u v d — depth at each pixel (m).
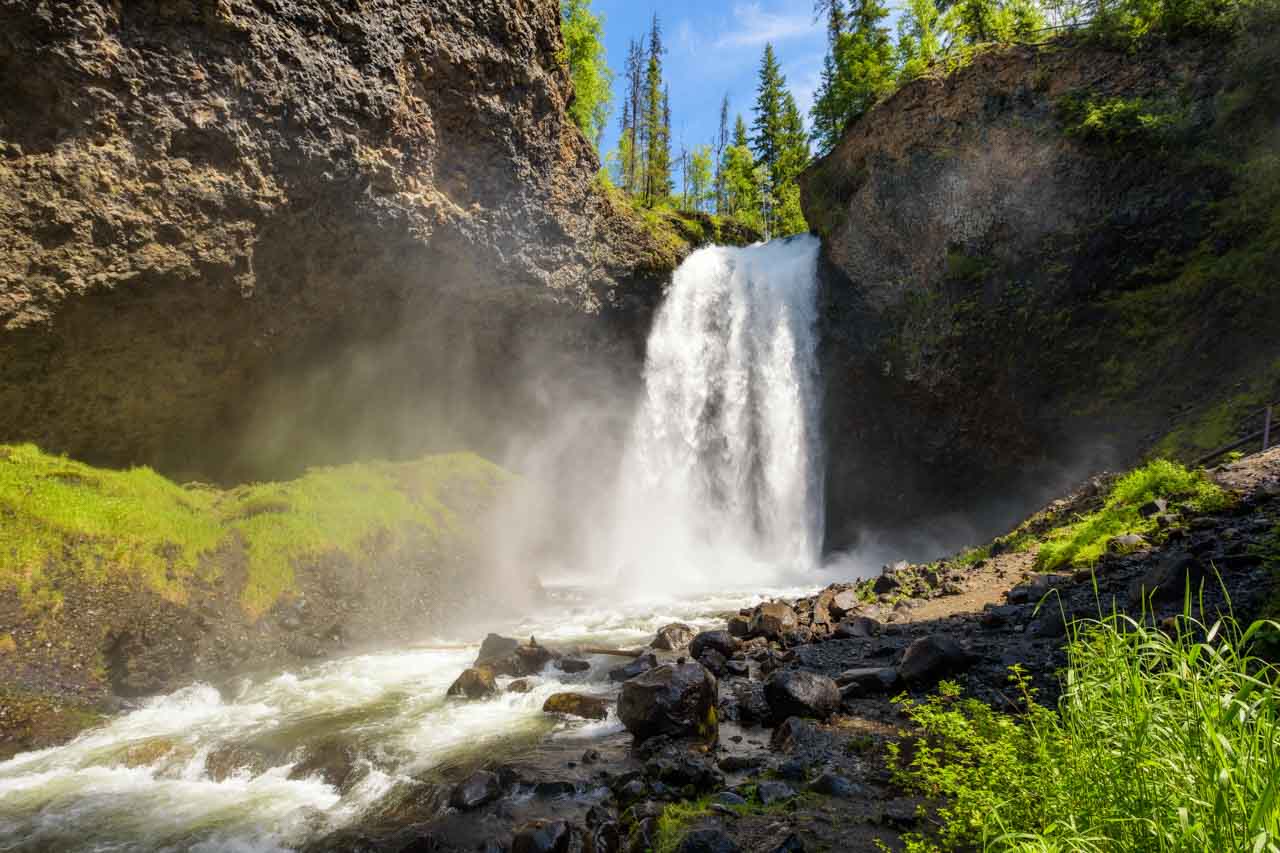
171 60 13.83
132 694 10.84
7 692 9.71
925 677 7.70
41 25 12.12
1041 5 26.44
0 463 13.15
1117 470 16.98
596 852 5.06
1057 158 20.39
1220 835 2.59
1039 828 3.42
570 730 8.13
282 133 15.42
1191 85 18.62
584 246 23.56
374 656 13.04
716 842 4.63
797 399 27.55
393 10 17.00
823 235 27.27
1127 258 19.02
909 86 23.69
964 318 22.36
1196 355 16.78
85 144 13.16
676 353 27.36
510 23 19.42
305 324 17.77
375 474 19.50
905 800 5.21
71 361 13.94
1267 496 9.59
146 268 14.09
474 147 19.47
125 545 12.91
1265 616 5.81
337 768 7.50
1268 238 16.20
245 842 6.02
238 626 12.96
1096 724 3.48
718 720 7.67
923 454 24.64
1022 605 9.69
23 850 6.02
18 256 12.64
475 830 5.71
